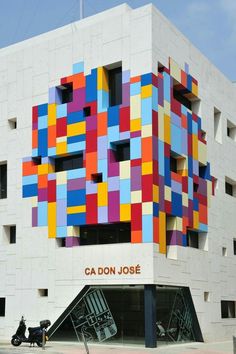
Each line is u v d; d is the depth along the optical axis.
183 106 39.12
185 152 38.75
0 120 42.00
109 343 34.53
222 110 46.41
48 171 38.59
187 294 37.56
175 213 36.53
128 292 34.41
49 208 38.09
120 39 36.91
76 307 36.28
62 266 36.91
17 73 41.69
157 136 35.16
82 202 36.56
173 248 36.44
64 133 38.22
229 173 46.62
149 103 34.91
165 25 37.69
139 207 34.22
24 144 40.31
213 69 45.16
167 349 32.19
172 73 38.09
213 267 41.62
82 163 38.03
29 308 37.94
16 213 39.88
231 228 45.78
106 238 36.19
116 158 36.44
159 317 34.38
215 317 41.00
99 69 37.38
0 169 42.41
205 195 41.47
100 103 36.91
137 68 35.84
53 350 30.50
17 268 39.06
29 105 40.56
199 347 34.44
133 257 33.97
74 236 36.84
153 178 34.16
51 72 39.78
